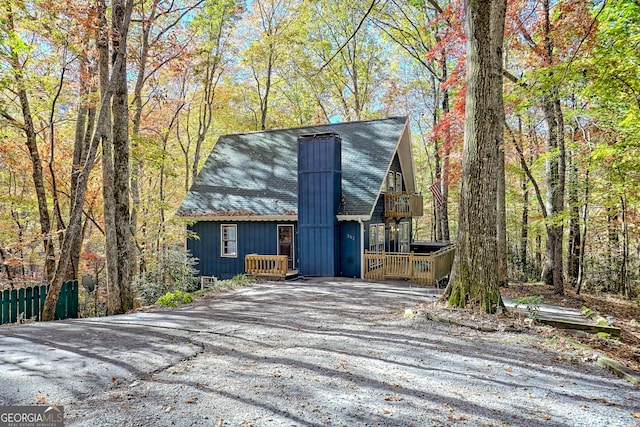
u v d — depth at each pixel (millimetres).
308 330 7633
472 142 8484
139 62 17094
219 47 26906
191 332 7477
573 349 6316
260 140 22203
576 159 15086
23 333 7309
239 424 3828
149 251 18547
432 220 37938
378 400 4422
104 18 12234
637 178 11953
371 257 16453
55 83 15891
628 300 16906
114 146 12578
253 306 10375
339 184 16953
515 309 9258
